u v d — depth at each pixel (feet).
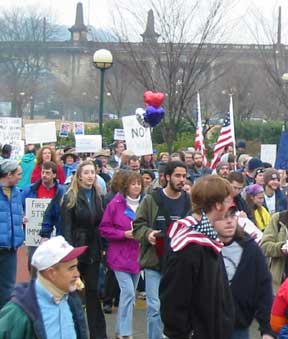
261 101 151.12
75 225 32.96
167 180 30.12
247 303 20.81
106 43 105.40
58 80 264.31
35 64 257.14
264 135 141.69
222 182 19.10
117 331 33.35
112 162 70.90
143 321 38.06
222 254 20.71
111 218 33.17
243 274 20.70
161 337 29.78
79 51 262.26
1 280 34.91
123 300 33.09
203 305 18.90
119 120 133.69
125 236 32.78
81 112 260.42
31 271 17.98
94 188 33.35
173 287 18.88
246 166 54.95
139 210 30.12
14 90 248.32
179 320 18.95
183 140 105.50
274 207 42.24
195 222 18.95
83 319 18.16
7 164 34.73
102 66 75.20
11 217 34.96
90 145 68.54
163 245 29.35
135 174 33.71
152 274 29.66
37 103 266.57
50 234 36.04
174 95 91.15
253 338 33.27
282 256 28.35
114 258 33.19
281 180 46.80
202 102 146.00
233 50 129.08
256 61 141.08
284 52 121.29
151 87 92.32
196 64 94.07
